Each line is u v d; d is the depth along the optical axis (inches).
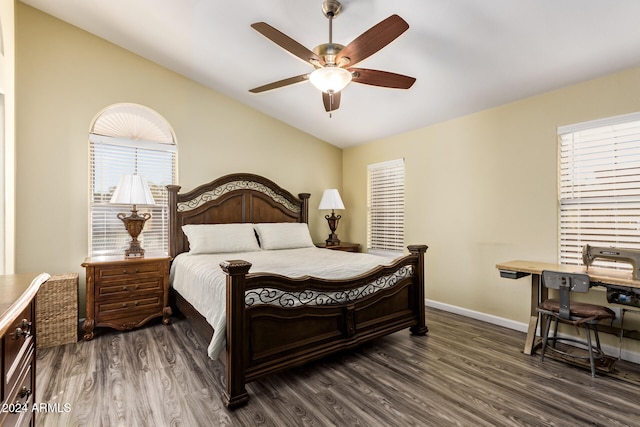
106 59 137.5
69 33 130.0
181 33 122.2
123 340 116.3
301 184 198.4
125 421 70.2
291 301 89.7
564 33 88.6
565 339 104.3
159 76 150.1
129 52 142.8
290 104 165.6
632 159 101.2
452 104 136.3
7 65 98.2
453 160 149.1
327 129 187.9
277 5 97.6
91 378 88.6
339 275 103.0
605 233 106.9
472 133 141.8
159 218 152.5
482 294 138.3
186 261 127.4
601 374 91.5
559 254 116.7
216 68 144.2
